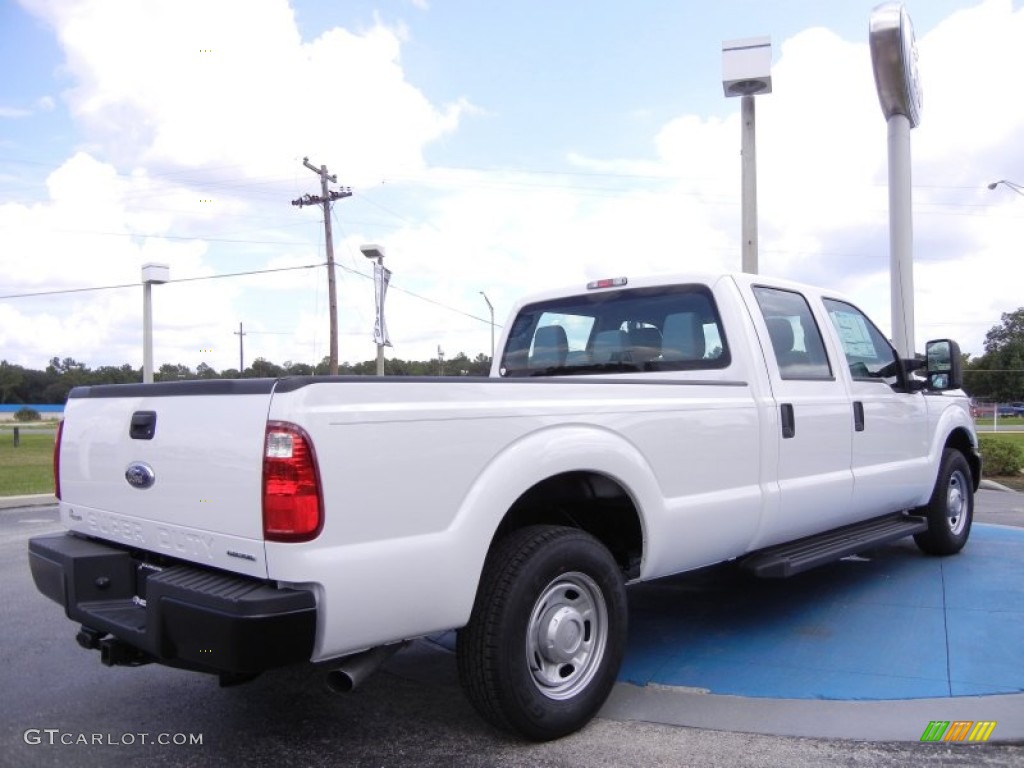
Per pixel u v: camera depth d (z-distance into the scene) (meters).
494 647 3.31
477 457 3.29
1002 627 5.01
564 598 3.63
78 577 3.59
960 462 7.14
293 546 2.83
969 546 7.59
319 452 2.85
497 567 3.40
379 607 2.98
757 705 3.89
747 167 12.93
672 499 4.10
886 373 6.21
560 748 3.49
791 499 4.82
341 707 4.01
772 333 5.07
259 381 2.96
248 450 2.95
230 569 3.04
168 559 3.44
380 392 3.05
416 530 3.10
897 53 11.17
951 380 6.26
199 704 4.09
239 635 2.75
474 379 3.34
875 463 5.78
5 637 5.33
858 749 3.43
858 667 4.36
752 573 4.70
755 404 4.64
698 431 4.25
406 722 3.81
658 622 5.30
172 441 3.30
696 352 4.98
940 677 4.18
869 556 7.16
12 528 10.47
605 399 3.83
